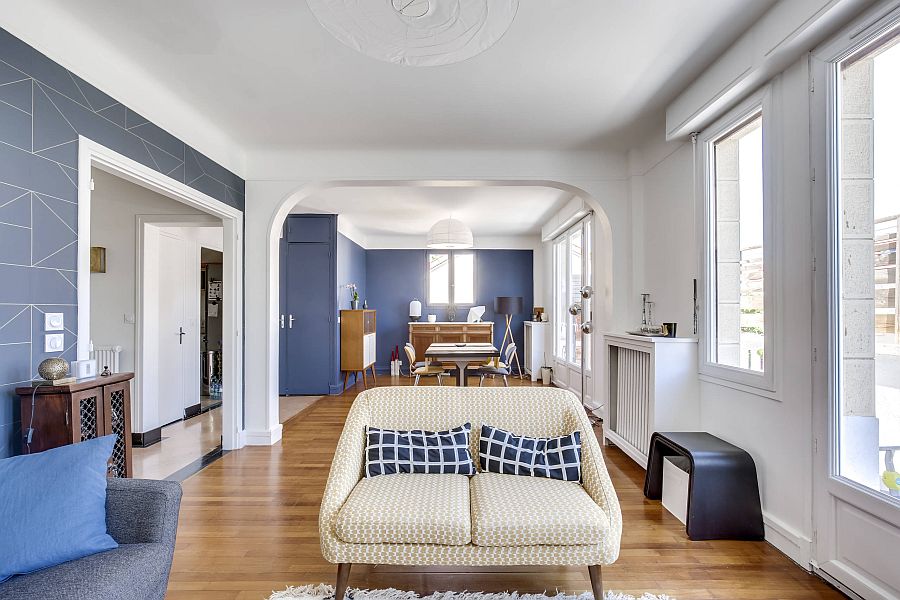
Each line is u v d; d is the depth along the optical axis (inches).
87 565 57.3
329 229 288.7
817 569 85.6
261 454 163.0
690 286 134.9
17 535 57.0
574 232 269.6
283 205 177.2
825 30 79.6
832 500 82.3
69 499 60.9
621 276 174.2
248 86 123.6
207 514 113.6
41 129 87.9
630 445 148.9
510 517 72.4
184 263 217.2
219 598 79.5
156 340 186.7
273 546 97.8
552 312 324.5
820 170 83.3
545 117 144.9
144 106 119.0
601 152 175.8
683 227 138.9
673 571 87.6
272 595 80.0
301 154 175.5
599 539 71.9
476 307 376.2
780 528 94.3
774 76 96.5
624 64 112.6
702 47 104.5
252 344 175.9
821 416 84.0
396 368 362.9
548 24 96.1
